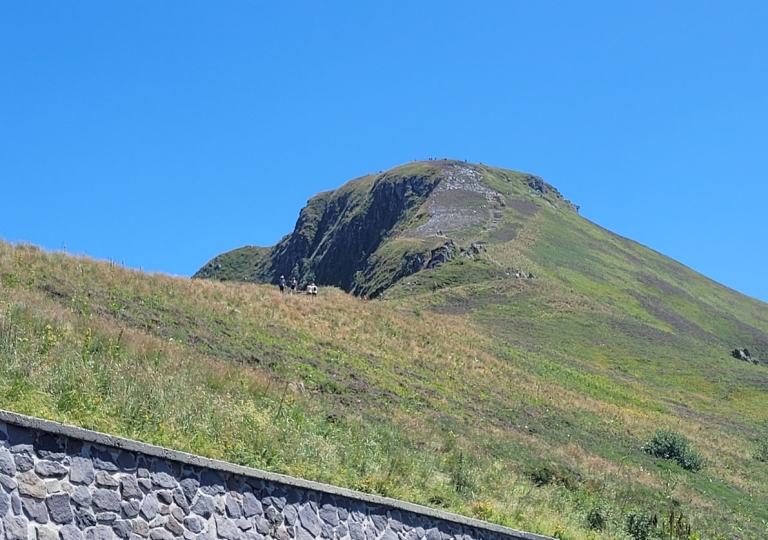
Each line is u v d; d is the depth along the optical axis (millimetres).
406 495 17156
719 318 142500
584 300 101312
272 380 23797
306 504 13281
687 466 39875
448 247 120938
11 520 9641
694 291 171625
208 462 11977
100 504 10547
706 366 80938
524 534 18266
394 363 38875
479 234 151000
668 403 62000
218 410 16672
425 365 41094
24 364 14891
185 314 32219
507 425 35219
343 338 39750
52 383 14438
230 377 21422
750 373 81562
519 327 81750
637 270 159750
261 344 31969
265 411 18938
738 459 46250
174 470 11555
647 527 24141
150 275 36938
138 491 11008
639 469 34812
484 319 84188
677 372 76500
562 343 77312
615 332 88250
